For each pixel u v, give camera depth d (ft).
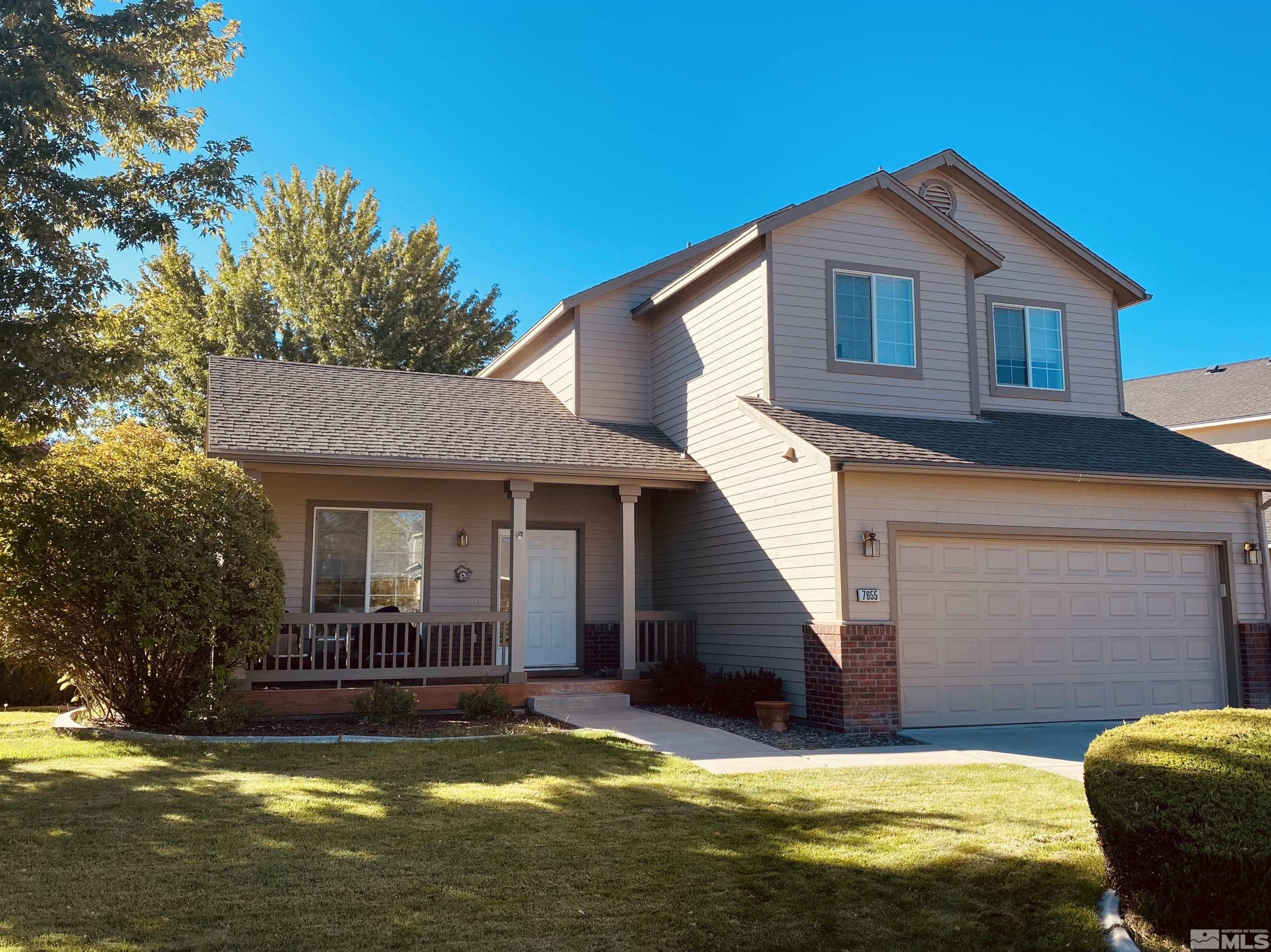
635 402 54.80
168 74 35.04
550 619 50.88
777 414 41.78
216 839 20.34
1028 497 40.57
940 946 14.89
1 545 31.71
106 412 61.67
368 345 96.17
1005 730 37.55
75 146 32.01
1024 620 40.19
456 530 49.32
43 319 30.94
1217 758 15.62
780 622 40.93
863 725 35.99
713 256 47.03
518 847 19.88
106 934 14.99
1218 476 42.42
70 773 26.89
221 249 94.27
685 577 50.16
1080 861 18.85
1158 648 42.45
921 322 46.26
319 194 99.71
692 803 23.94
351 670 40.22
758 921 15.89
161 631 32.71
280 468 40.57
